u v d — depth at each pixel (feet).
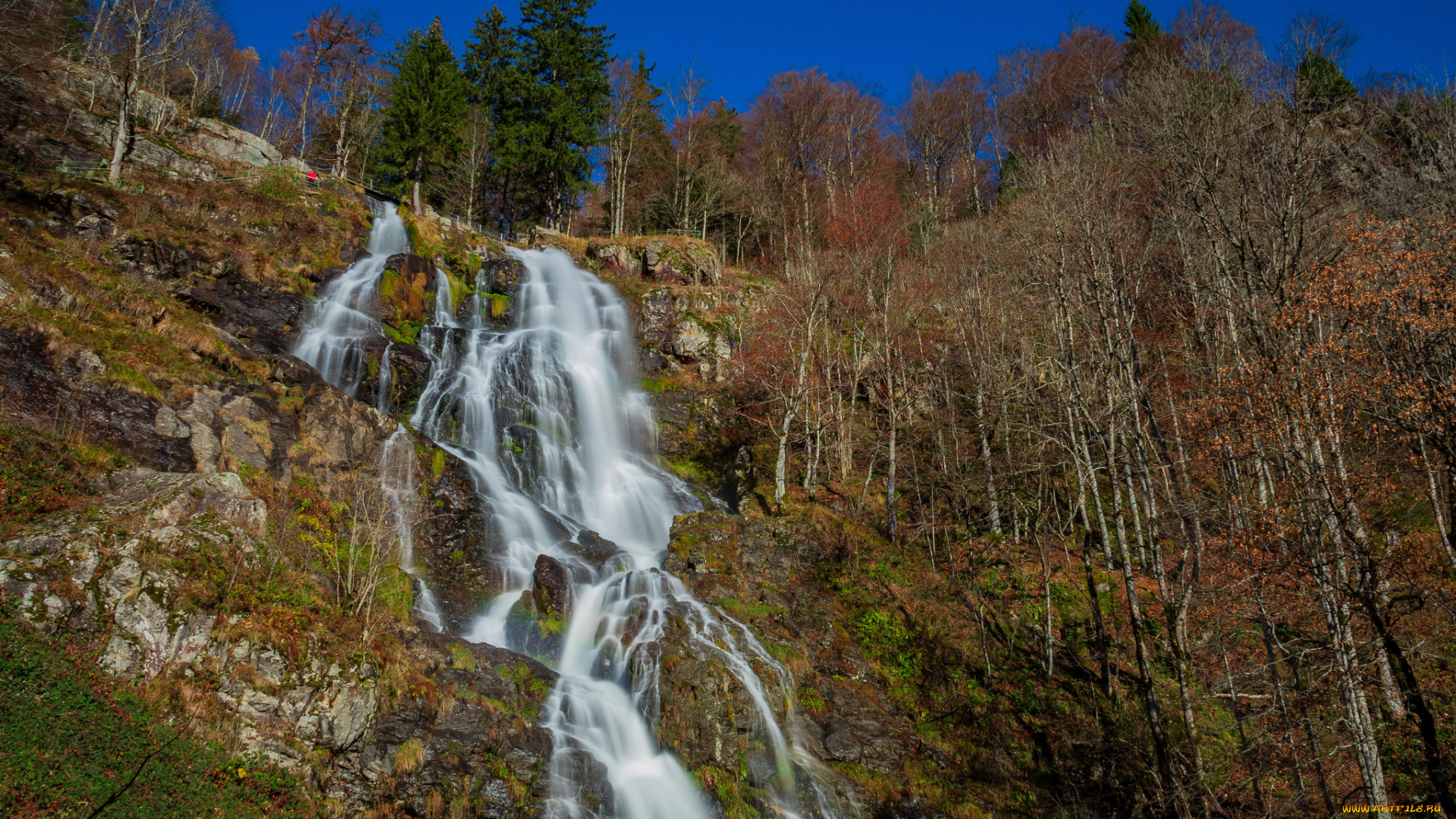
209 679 41.37
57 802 32.17
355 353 80.43
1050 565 73.82
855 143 171.94
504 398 90.07
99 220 80.07
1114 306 64.90
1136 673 61.52
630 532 84.53
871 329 102.12
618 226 158.20
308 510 59.57
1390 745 51.60
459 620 61.77
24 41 96.94
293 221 98.78
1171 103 68.54
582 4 162.09
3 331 54.60
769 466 94.02
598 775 49.16
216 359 66.39
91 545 42.37
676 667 55.16
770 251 169.99
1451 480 48.88
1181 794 45.19
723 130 186.60
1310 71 56.65
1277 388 46.29
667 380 110.52
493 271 112.06
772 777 52.90
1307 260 52.85
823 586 71.97
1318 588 45.52
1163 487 74.69
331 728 42.91
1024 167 97.09
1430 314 44.11
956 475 85.35
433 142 133.28
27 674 36.45
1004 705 60.85
